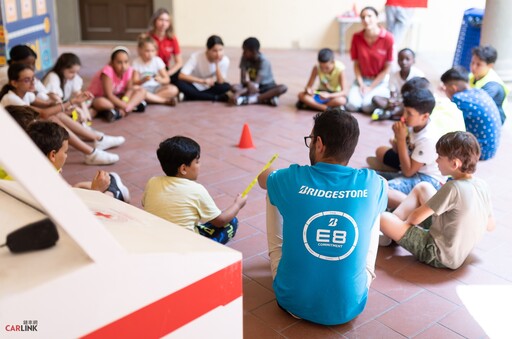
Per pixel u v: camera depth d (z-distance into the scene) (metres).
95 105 4.82
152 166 3.80
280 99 5.68
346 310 2.06
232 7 8.45
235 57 7.83
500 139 4.42
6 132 0.74
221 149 4.18
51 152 2.43
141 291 0.93
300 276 2.04
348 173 2.00
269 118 5.01
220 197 3.33
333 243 1.97
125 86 5.05
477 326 2.17
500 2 5.41
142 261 0.92
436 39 8.16
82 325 0.87
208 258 1.02
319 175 2.00
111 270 0.88
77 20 8.52
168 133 4.54
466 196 2.42
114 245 0.88
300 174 2.03
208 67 5.55
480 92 3.97
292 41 8.52
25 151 0.76
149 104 5.38
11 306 0.79
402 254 2.69
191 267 0.99
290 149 4.21
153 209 2.43
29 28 5.37
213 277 1.04
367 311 2.25
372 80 5.27
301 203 1.98
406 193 3.09
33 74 3.68
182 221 2.43
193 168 2.50
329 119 2.01
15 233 0.89
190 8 8.49
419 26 8.09
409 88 3.77
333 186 1.97
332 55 5.12
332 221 1.96
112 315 0.90
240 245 2.77
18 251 0.88
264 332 2.11
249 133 4.21
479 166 3.87
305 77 6.70
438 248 2.51
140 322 0.95
